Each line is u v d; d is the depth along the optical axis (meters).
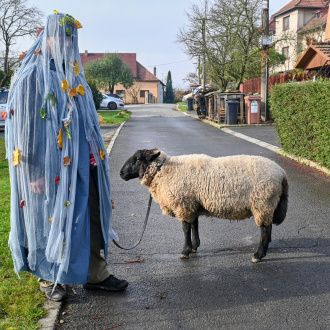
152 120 26.27
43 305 3.68
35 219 3.49
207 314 3.64
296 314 3.62
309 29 39.56
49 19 3.48
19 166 3.47
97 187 3.75
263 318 3.56
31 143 3.39
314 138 9.88
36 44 3.58
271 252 5.05
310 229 5.84
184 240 5.39
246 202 4.62
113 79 56.97
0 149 13.54
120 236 5.64
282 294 3.99
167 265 4.70
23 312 3.51
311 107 9.66
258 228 5.90
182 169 4.74
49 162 3.41
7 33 33.66
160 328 3.43
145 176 4.84
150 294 4.01
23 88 3.39
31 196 3.46
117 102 36.38
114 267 4.64
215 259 4.86
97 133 3.76
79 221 3.51
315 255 4.93
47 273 3.56
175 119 27.03
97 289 4.06
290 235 5.62
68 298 3.91
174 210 4.77
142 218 6.43
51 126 3.41
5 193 7.56
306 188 8.10
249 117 20.47
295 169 9.78
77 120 3.53
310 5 43.22
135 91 63.41
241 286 4.17
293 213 6.60
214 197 4.65
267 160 4.82
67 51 3.53
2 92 20.66
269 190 4.55
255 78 30.16
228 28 25.05
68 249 3.44
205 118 26.00
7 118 3.60
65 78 3.53
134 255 4.98
